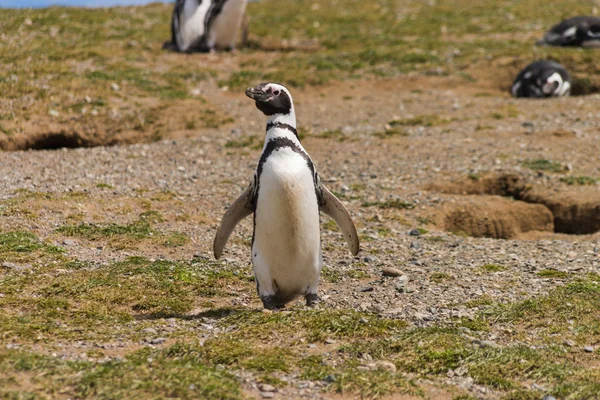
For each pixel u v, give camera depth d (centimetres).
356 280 1596
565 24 4262
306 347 1158
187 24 4194
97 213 1995
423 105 3503
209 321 1291
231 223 1388
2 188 2191
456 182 2439
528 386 1054
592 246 1875
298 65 4053
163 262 1622
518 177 2467
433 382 1056
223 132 3116
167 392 932
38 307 1324
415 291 1485
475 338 1222
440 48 4366
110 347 1129
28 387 917
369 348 1146
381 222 2091
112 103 3244
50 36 4216
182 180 2433
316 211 1324
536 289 1490
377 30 4878
